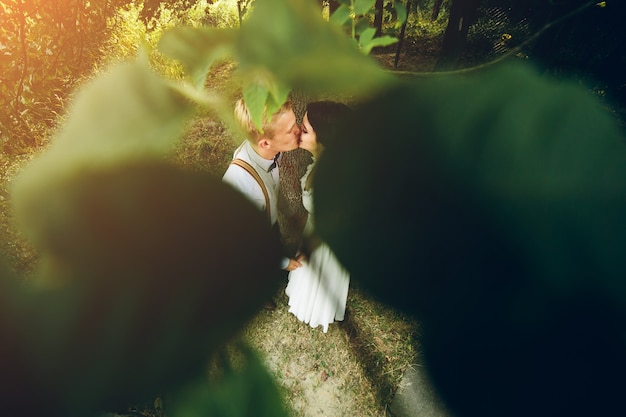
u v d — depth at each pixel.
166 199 0.34
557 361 0.28
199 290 0.35
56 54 3.91
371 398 2.64
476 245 0.28
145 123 0.33
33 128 3.57
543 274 0.28
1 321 0.32
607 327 0.27
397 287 0.30
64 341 0.32
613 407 0.26
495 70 0.30
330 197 0.30
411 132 0.28
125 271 0.34
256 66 0.28
